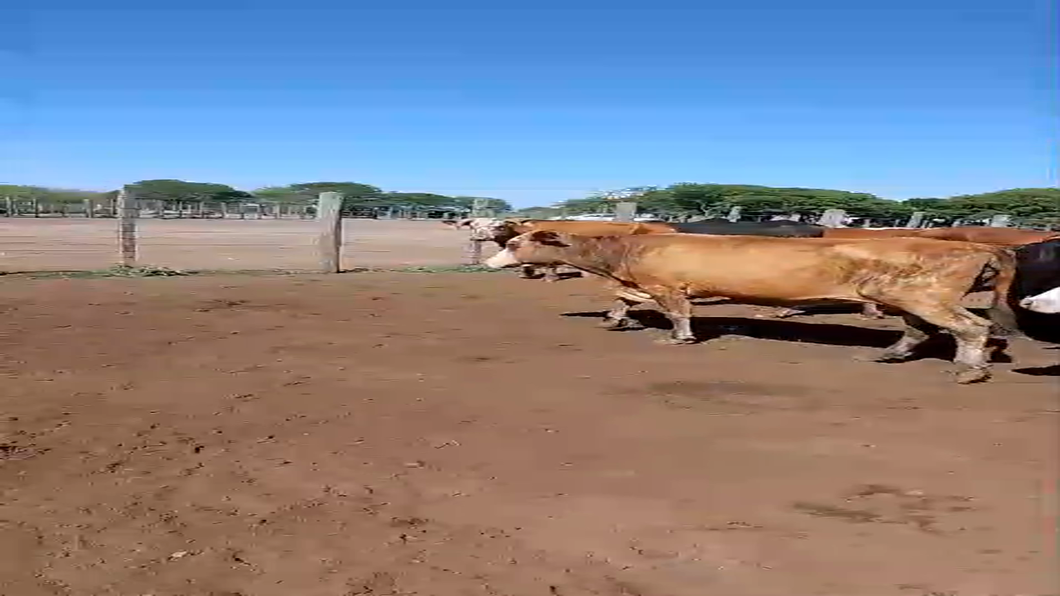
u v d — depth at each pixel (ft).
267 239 114.01
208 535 14.80
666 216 168.25
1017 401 25.29
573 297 53.72
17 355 30.04
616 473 18.17
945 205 186.60
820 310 49.80
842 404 24.73
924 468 18.53
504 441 20.49
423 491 17.04
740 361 32.09
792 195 202.28
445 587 12.92
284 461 18.83
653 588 12.91
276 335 36.06
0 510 15.79
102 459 18.79
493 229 61.00
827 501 16.52
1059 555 13.96
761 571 13.46
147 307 43.83
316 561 13.82
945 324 30.04
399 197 271.49
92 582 12.99
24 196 167.63
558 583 13.08
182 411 22.90
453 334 37.63
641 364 31.04
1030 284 30.78
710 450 19.88
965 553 14.06
